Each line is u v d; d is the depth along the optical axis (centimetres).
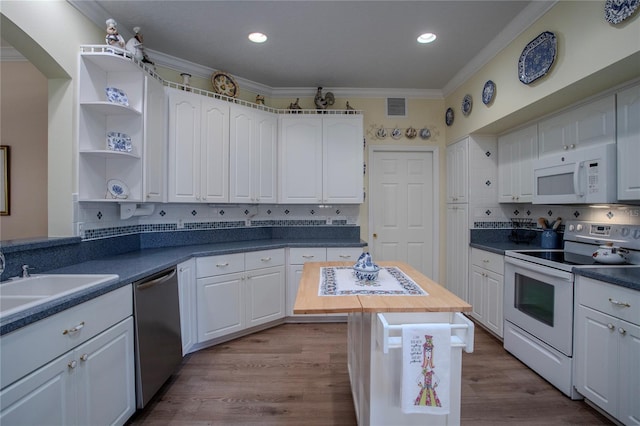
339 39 254
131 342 166
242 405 184
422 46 265
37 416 109
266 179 323
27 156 267
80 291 135
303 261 312
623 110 184
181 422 169
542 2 202
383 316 128
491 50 265
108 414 147
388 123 367
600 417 172
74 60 198
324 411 179
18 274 158
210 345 263
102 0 204
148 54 268
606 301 165
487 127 289
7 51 261
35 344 109
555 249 259
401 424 135
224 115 289
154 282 183
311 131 335
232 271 269
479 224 315
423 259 375
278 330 299
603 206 229
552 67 201
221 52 274
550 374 203
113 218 238
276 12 219
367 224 369
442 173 370
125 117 223
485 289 284
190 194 267
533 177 249
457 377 135
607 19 162
